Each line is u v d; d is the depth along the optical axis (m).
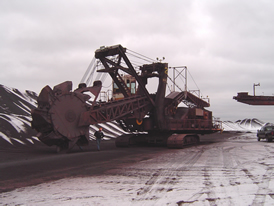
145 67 19.78
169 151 16.08
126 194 6.05
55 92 14.24
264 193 6.06
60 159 11.54
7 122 21.89
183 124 21.06
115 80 18.41
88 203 5.40
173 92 22.47
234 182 7.23
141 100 18.83
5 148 16.55
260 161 11.23
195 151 15.98
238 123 97.88
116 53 16.16
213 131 25.77
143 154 14.27
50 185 6.98
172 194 6.04
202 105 26.03
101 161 11.39
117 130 37.00
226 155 13.59
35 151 15.30
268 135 24.86
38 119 13.44
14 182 7.33
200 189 6.47
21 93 37.03
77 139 14.88
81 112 15.05
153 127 19.84
